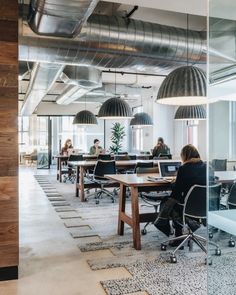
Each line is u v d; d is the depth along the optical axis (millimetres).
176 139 12336
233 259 2623
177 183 3576
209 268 2670
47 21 3328
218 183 3117
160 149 9758
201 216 3416
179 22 6086
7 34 3016
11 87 3023
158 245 3953
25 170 14266
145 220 4055
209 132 3359
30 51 4316
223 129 3490
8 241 2998
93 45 4438
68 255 3594
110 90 11945
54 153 15828
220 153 3564
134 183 3791
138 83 11648
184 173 3520
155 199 4621
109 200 6984
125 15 5438
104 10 5492
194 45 4930
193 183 3520
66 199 7098
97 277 3018
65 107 15781
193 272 3121
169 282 2902
